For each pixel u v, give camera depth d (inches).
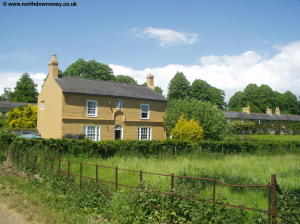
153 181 434.6
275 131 2903.5
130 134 1353.3
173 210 274.4
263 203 351.3
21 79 3235.7
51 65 1244.5
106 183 407.2
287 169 647.1
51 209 337.1
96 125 1246.9
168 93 2925.7
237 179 482.0
